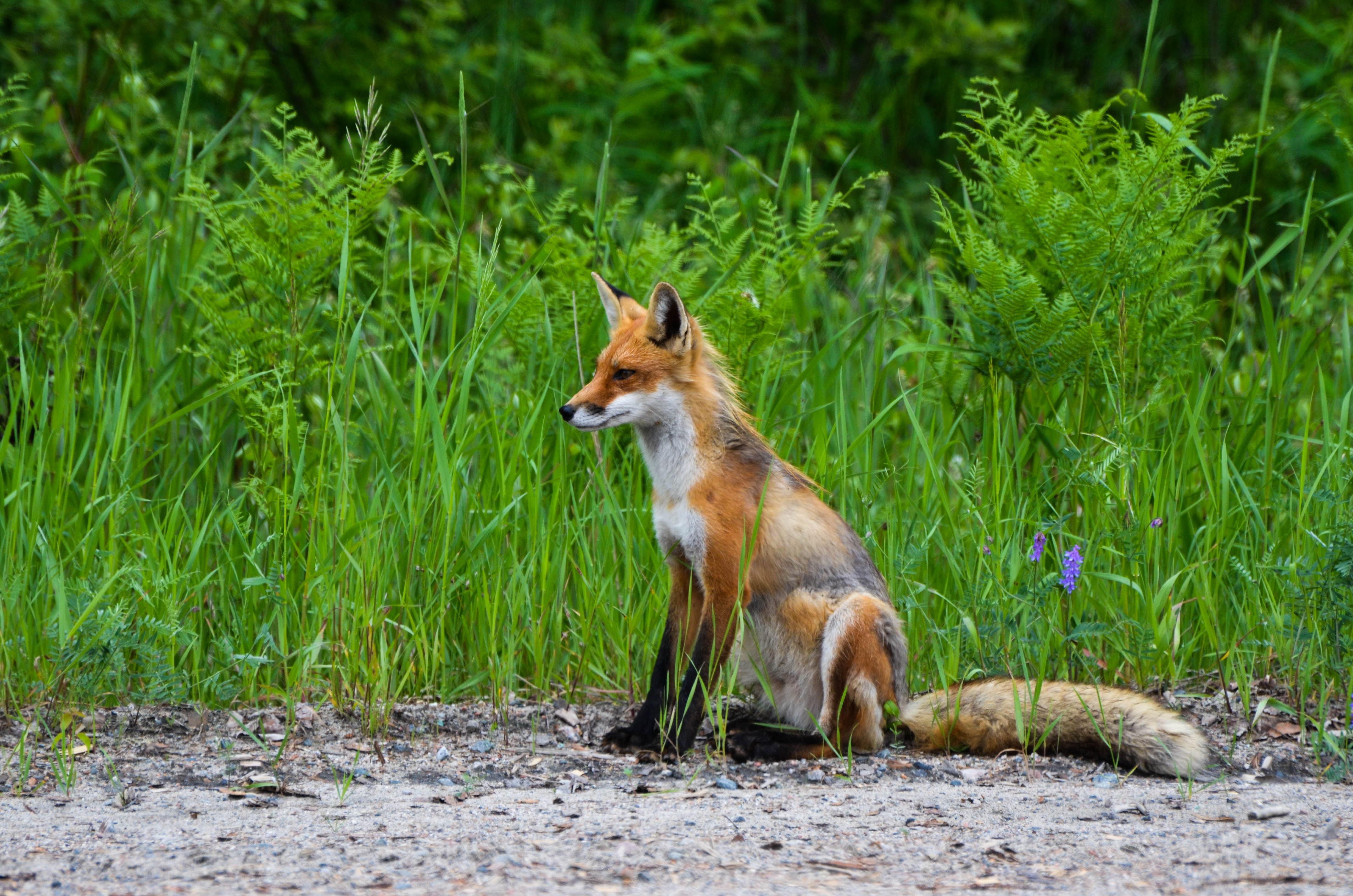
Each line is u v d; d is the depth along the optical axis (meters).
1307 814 7.23
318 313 11.66
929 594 10.94
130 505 10.63
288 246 11.04
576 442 11.71
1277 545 10.81
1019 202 11.52
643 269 12.64
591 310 12.11
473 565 10.34
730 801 7.61
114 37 17.59
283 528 10.26
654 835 6.65
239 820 6.94
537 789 8.00
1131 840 6.62
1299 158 19.86
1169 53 23.33
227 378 10.73
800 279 12.83
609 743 9.12
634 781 8.25
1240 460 11.66
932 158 22.66
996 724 9.01
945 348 11.44
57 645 9.02
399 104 20.73
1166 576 10.84
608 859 6.18
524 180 19.27
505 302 11.61
